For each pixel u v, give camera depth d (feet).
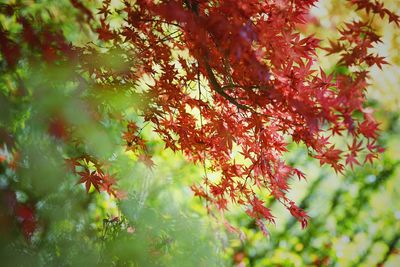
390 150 19.08
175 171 15.52
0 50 8.59
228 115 10.00
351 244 16.98
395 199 18.16
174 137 15.84
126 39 9.75
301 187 18.29
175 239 12.79
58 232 11.75
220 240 14.19
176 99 10.00
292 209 10.19
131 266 11.28
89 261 11.27
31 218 11.02
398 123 19.79
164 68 9.94
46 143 12.23
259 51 8.03
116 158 14.06
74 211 12.39
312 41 7.79
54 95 9.73
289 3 8.33
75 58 9.16
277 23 7.86
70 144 12.42
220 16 7.16
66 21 12.94
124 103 9.90
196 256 12.76
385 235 17.31
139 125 15.74
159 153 15.72
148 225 12.56
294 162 18.74
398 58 19.97
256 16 8.25
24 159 12.00
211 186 11.06
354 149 8.18
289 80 7.86
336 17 19.42
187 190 15.08
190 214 14.35
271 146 9.84
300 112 7.64
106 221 11.82
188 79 9.99
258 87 8.34
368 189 18.30
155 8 7.56
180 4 8.04
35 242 11.19
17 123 11.39
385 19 20.01
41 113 10.13
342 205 17.92
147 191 14.26
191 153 10.84
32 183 11.99
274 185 10.12
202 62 9.23
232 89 9.56
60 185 12.46
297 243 16.62
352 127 7.39
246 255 15.55
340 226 17.37
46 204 12.03
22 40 8.69
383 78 19.94
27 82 10.80
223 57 8.75
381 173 18.69
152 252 11.75
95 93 9.75
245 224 16.56
